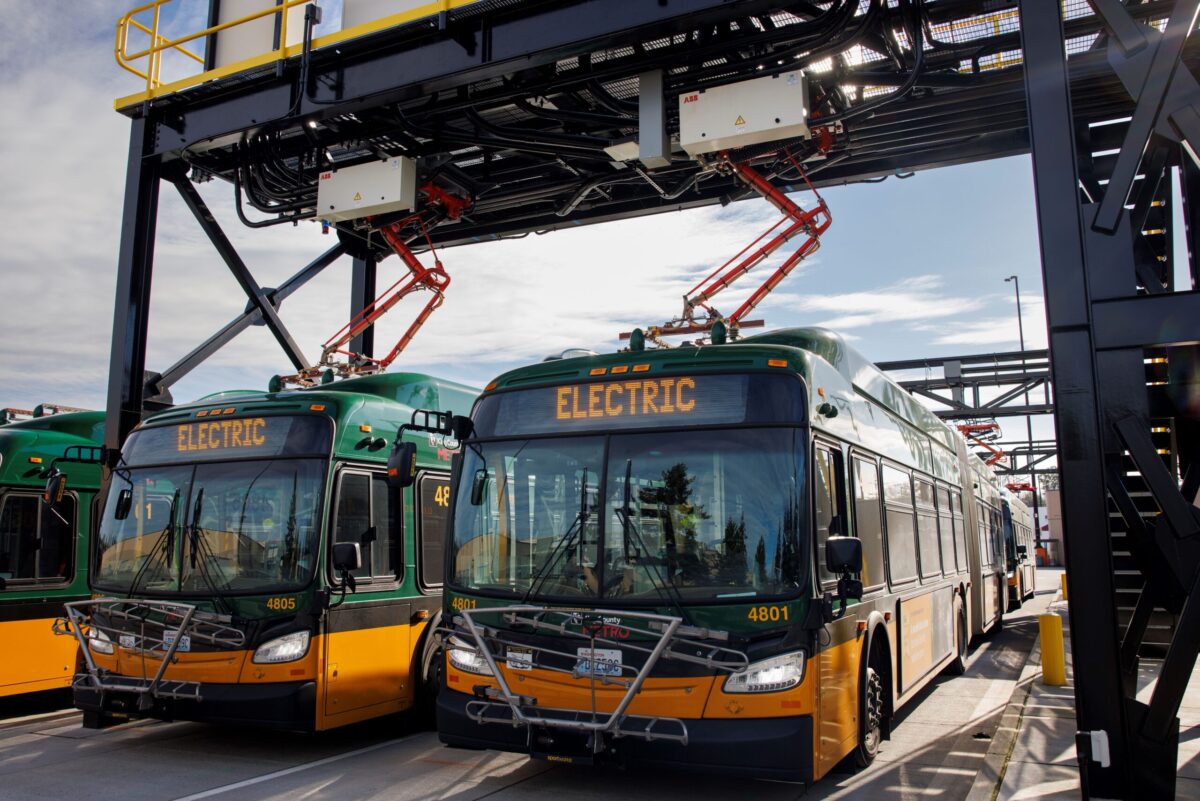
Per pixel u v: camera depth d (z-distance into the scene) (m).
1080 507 5.80
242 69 10.97
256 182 12.63
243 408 8.51
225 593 7.68
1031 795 5.97
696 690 5.73
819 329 8.09
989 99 10.62
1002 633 18.91
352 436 8.27
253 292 13.17
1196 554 5.66
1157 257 9.68
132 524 8.43
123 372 11.16
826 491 6.43
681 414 6.39
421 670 8.83
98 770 7.44
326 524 7.79
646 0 9.09
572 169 12.39
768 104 9.60
